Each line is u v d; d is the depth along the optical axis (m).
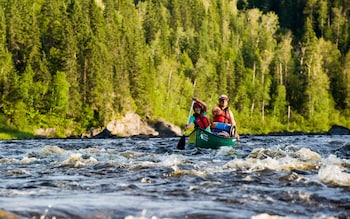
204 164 26.95
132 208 13.93
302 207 14.82
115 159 32.03
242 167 24.20
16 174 23.22
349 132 187.25
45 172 23.97
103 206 14.02
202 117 43.66
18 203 14.16
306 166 24.73
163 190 17.56
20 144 65.81
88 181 20.31
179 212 13.55
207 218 12.99
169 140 76.00
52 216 12.53
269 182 19.56
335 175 19.94
